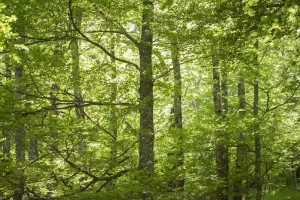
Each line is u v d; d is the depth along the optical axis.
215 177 10.92
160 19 9.24
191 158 12.16
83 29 11.08
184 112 20.08
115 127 10.30
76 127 9.02
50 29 9.95
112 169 10.33
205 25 8.41
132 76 11.30
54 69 9.78
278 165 12.43
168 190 9.55
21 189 9.14
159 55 11.77
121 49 13.98
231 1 6.76
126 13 10.91
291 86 8.86
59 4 9.43
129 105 10.22
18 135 10.40
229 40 7.05
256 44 12.47
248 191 12.30
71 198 8.80
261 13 6.01
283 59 14.13
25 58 9.23
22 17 9.17
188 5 8.91
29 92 10.26
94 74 10.80
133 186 8.78
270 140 12.16
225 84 15.23
